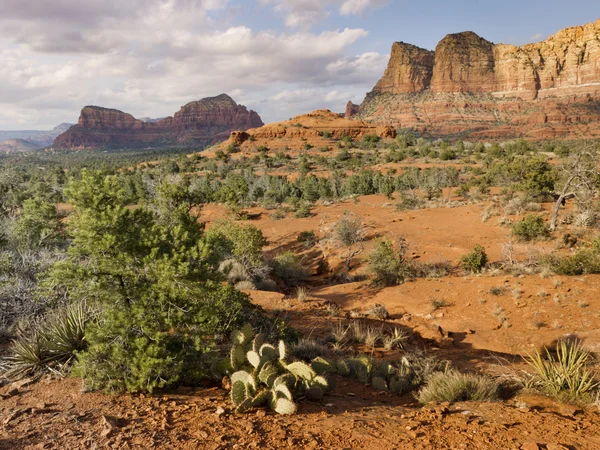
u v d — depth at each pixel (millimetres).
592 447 3742
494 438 3967
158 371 5031
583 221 21844
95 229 5652
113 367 5031
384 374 6832
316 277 22203
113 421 4121
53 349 5793
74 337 5996
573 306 11891
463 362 8625
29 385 5227
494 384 5777
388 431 4176
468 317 12336
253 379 4910
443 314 12789
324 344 8984
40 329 6285
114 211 5652
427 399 5535
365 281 17531
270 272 20188
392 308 13703
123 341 5316
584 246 19031
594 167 21359
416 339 10891
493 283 14469
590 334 10258
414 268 17672
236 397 4680
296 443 3803
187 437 3852
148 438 3785
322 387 5473
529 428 4242
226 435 3918
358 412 4863
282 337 8430
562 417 4617
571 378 5523
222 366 5777
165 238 6074
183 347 5656
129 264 5688
